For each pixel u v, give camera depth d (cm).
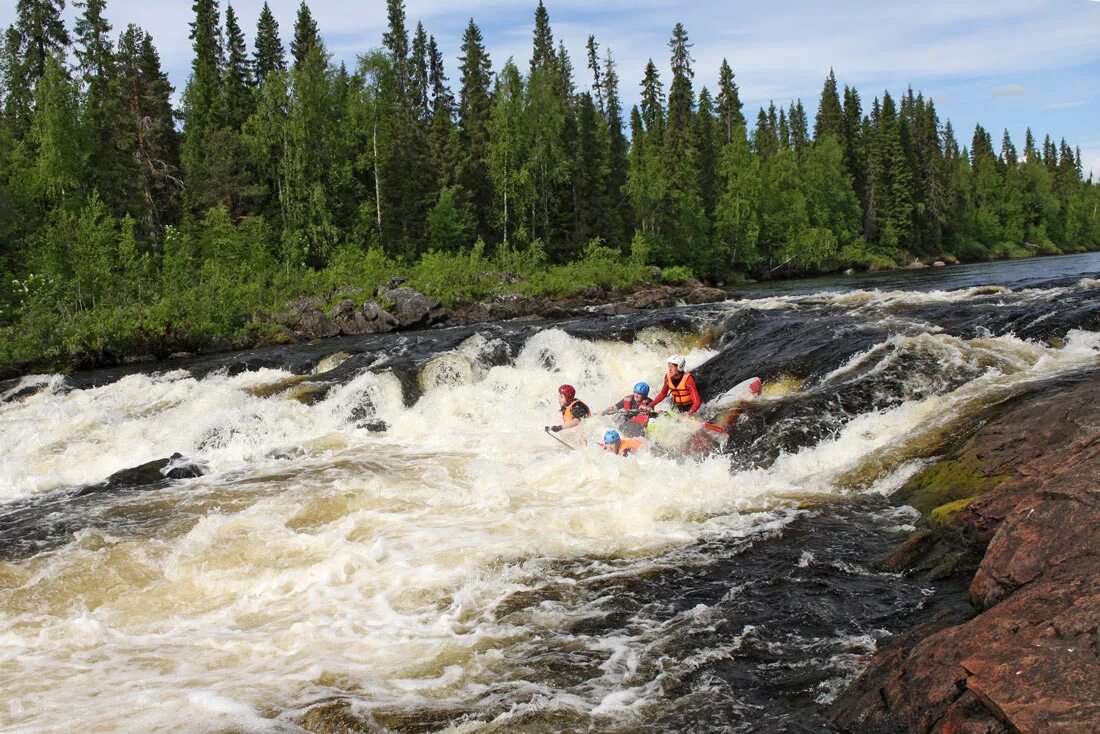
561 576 692
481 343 1927
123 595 715
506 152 5091
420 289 3384
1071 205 10256
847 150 7956
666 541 754
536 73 5250
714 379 1423
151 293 3012
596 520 824
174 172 5078
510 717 484
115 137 4269
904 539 703
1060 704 331
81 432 1468
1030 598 416
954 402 975
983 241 8906
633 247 4894
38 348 2373
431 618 629
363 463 1157
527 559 734
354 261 3922
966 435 876
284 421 1450
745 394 1220
